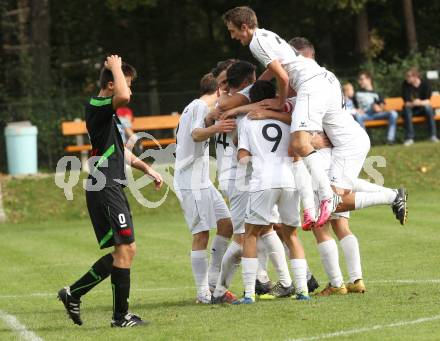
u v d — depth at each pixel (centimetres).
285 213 2806
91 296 3216
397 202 2950
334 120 2892
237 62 2914
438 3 10081
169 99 8219
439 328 2244
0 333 2500
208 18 10006
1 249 4594
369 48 9419
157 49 10138
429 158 6412
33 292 3303
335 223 2945
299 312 2538
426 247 3891
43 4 8838
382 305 2575
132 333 2378
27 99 7956
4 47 9262
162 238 4694
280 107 2803
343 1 8481
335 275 2895
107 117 2456
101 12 9788
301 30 9731
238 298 3033
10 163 6750
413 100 6956
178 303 2934
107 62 2448
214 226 2955
